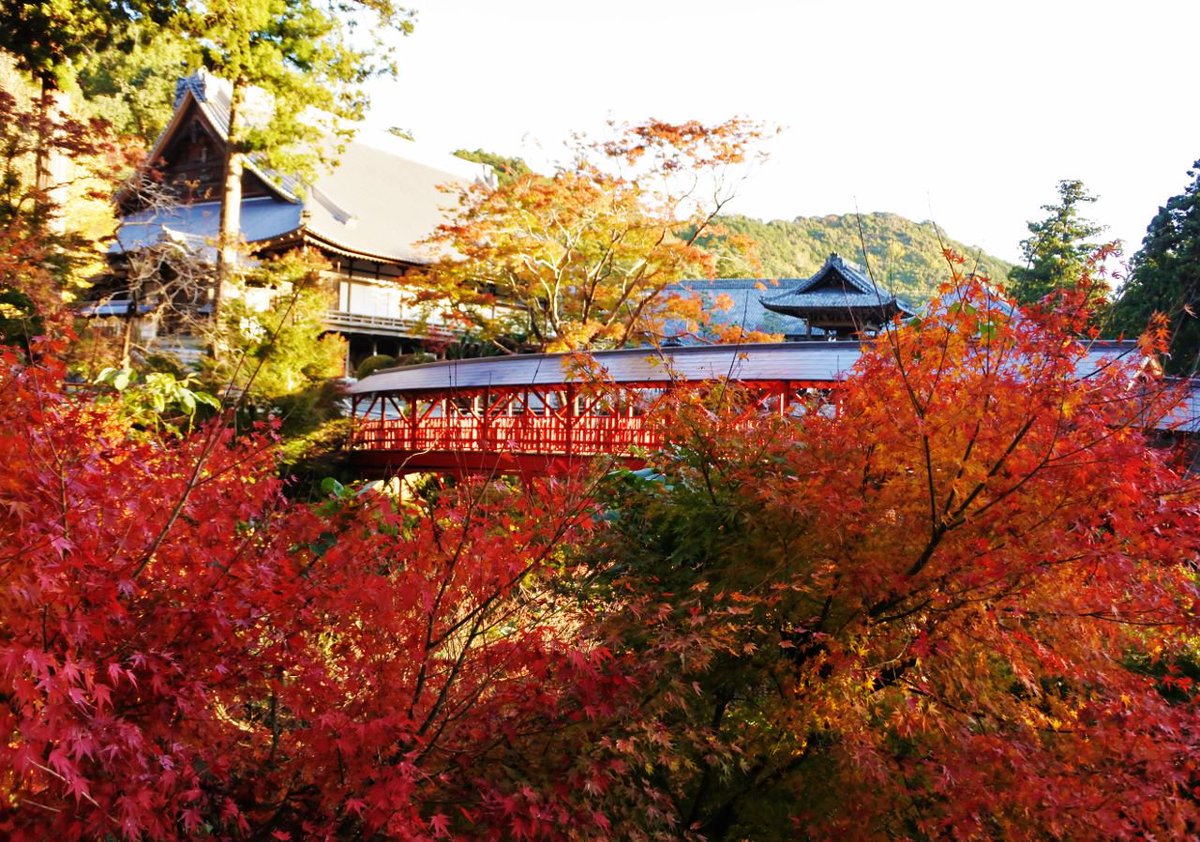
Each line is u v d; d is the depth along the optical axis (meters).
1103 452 3.34
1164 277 23.69
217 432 2.95
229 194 22.88
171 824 2.55
